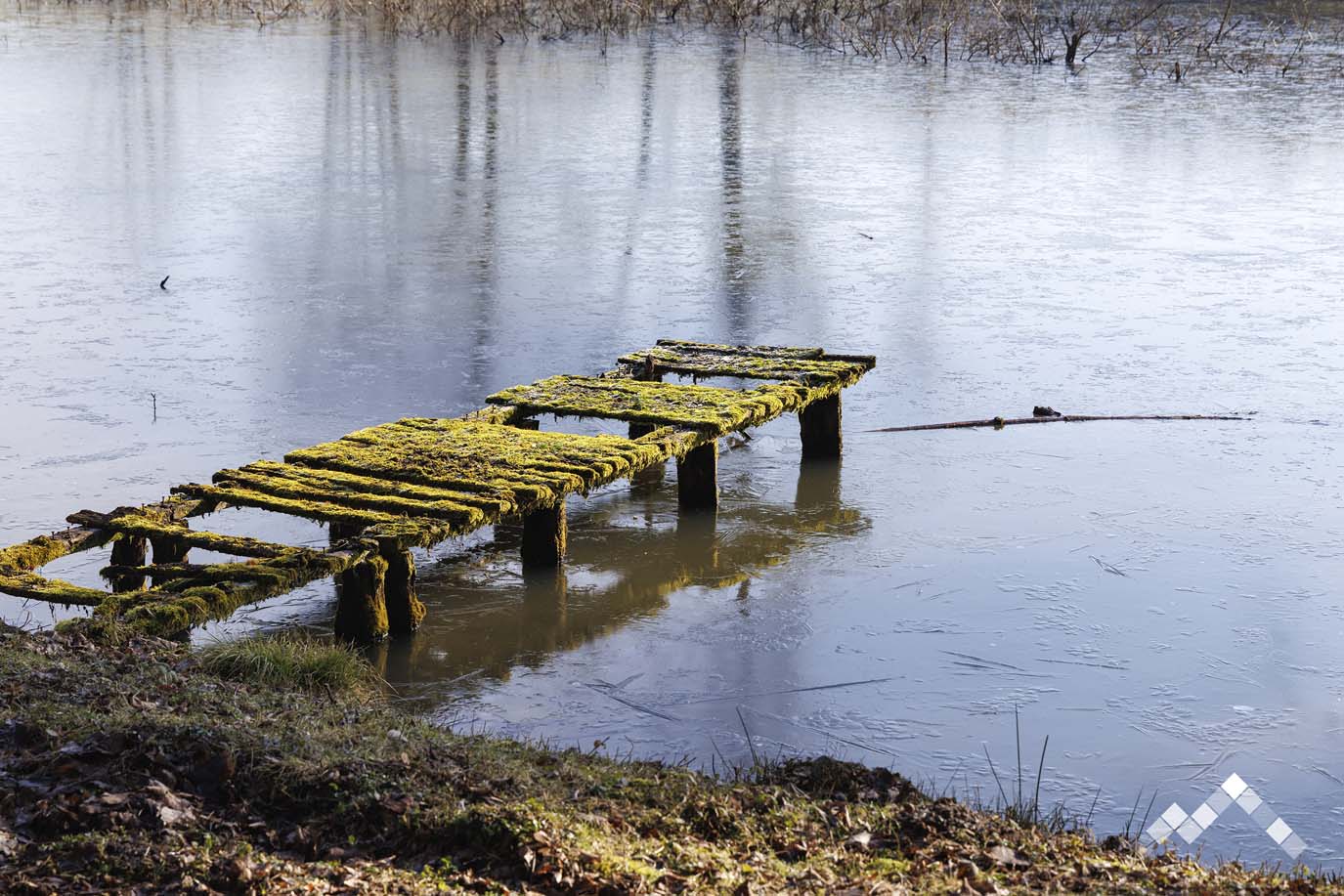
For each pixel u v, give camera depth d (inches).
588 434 515.5
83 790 225.8
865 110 1254.9
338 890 207.3
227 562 395.5
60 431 492.7
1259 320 656.4
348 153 1032.2
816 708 332.5
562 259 753.6
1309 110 1273.4
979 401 556.4
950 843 245.6
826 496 470.0
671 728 321.7
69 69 1396.4
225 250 754.2
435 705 330.0
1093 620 379.2
